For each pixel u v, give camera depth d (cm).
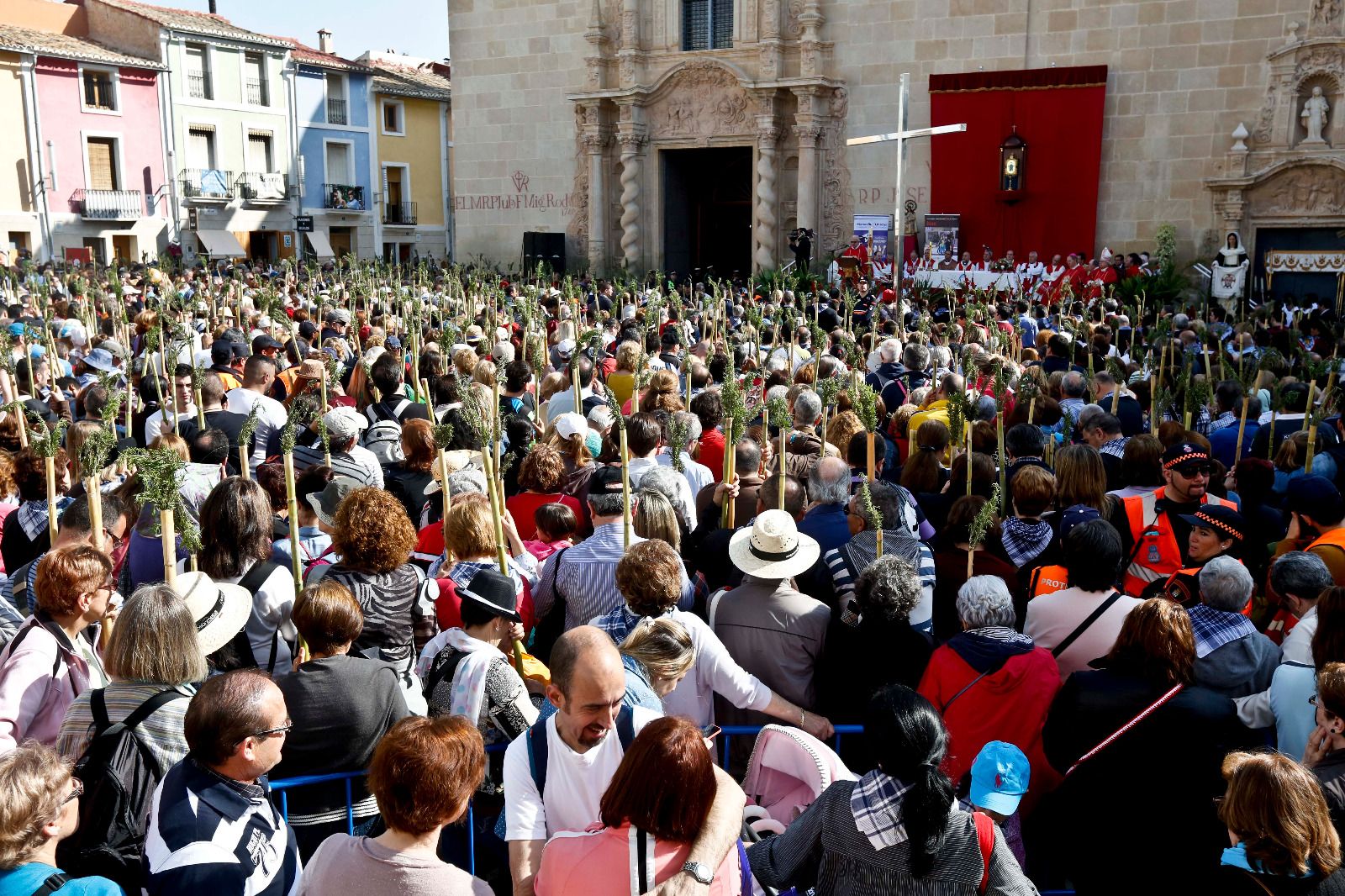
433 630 495
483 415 646
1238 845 327
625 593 471
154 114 4075
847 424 838
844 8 2959
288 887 359
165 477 445
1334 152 2514
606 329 1527
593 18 3219
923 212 2938
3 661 420
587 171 3341
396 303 1739
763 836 404
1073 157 2748
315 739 404
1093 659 475
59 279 2508
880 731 331
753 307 1658
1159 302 2458
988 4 2806
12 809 295
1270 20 2547
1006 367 1104
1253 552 646
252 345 1170
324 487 626
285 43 4362
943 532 616
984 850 328
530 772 363
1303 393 962
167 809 335
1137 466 674
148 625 378
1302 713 427
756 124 3084
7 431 786
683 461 770
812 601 510
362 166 4728
